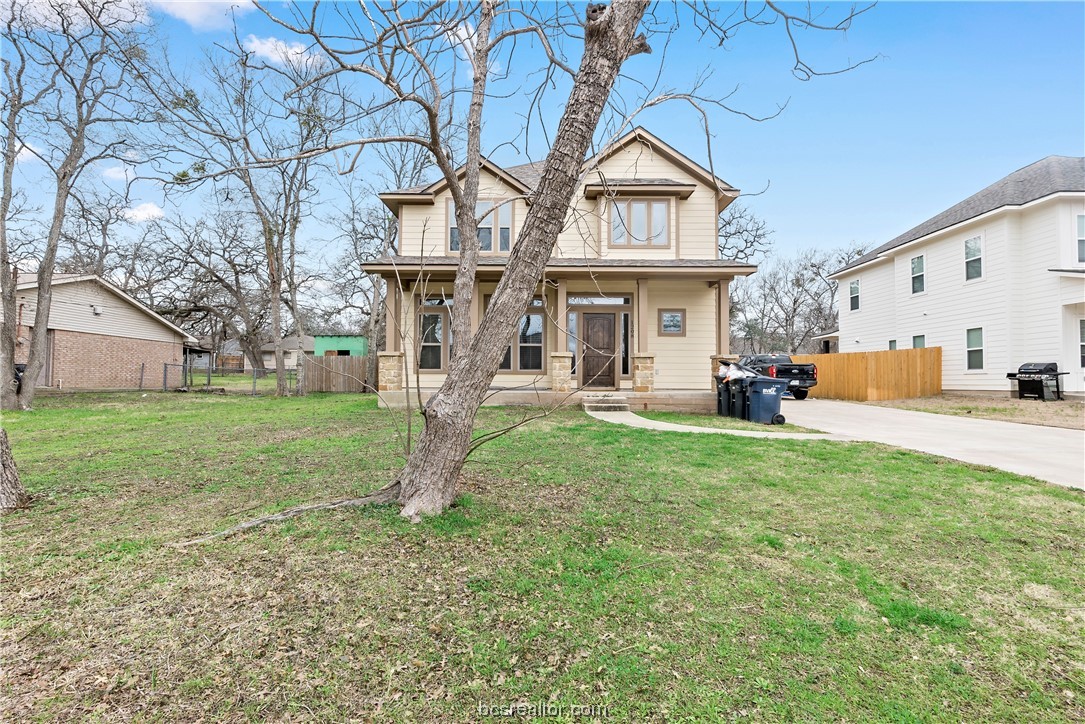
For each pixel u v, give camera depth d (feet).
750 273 37.73
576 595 8.52
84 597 8.18
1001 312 45.70
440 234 42.32
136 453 19.61
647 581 9.07
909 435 26.12
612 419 30.50
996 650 7.20
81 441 22.81
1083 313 42.01
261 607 7.94
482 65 14.30
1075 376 41.75
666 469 17.29
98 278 60.90
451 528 11.01
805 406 45.75
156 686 6.20
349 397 54.90
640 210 41.39
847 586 9.04
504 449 20.26
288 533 10.66
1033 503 13.84
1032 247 44.29
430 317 41.57
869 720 5.82
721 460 18.75
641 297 37.63
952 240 51.03
